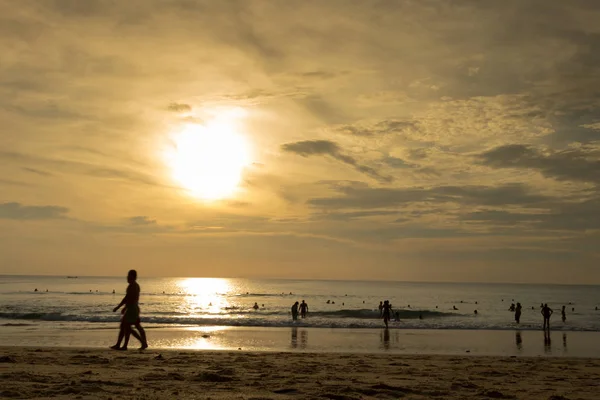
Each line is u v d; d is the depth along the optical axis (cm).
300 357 1383
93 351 1305
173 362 1095
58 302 6450
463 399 716
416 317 4856
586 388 884
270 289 17762
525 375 1078
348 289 18300
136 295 1365
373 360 1362
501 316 5216
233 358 1248
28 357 1105
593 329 3294
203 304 7206
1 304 5841
